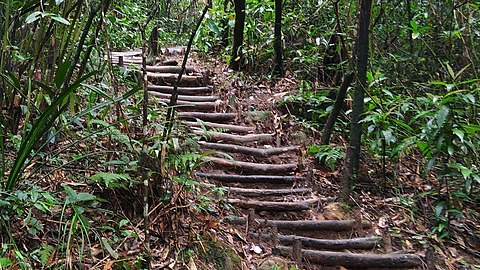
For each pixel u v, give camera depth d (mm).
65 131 2678
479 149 3232
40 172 2477
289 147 3873
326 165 3686
